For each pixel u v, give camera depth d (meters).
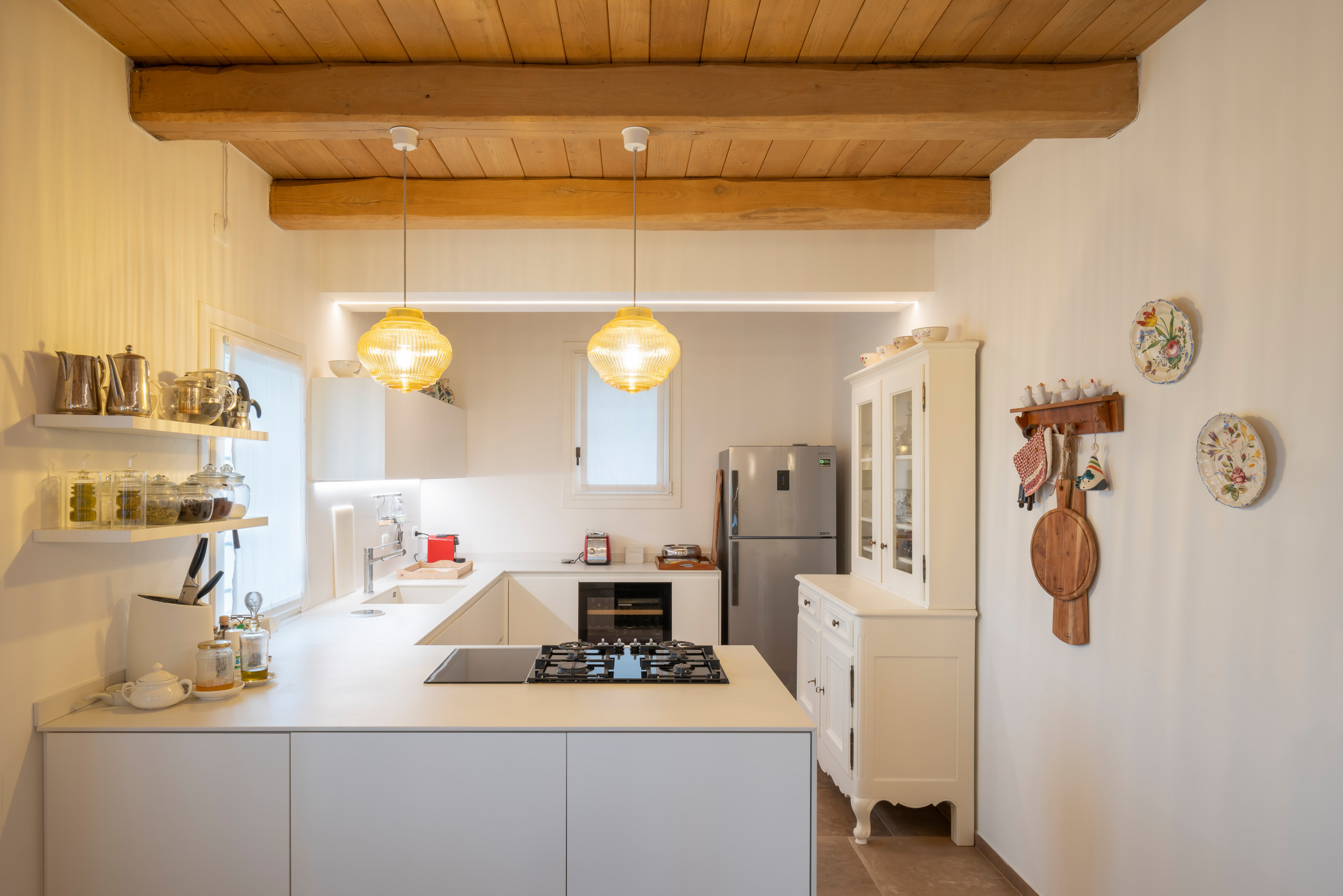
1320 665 1.53
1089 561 2.29
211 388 2.20
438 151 2.79
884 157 2.85
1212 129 1.85
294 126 2.21
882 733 3.05
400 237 3.51
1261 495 1.67
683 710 2.03
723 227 3.17
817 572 4.66
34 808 1.84
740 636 4.64
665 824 1.91
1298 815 1.58
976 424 3.09
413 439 3.85
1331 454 1.51
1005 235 2.90
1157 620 2.02
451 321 5.20
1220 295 1.81
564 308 3.87
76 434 1.93
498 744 1.89
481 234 3.51
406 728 1.89
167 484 2.03
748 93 2.19
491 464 5.19
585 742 1.90
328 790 1.88
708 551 5.22
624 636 4.77
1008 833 2.80
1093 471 2.25
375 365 2.35
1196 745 1.87
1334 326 1.51
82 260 1.95
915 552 3.19
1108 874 2.21
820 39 2.07
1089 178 2.36
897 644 3.05
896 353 3.35
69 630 1.94
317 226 3.11
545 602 4.77
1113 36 2.04
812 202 3.04
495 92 2.18
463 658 2.55
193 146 2.46
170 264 2.34
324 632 3.00
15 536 1.75
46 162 1.83
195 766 1.88
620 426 5.24
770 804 1.92
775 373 5.25
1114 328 2.23
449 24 1.99
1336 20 1.51
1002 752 2.86
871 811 3.30
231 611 2.71
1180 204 1.96
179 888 1.88
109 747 1.87
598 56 2.16
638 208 3.05
